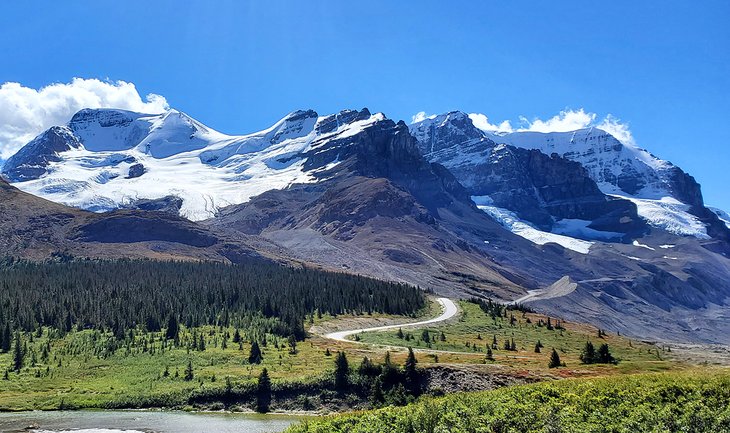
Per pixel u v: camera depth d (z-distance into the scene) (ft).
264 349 472.85
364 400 354.33
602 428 187.11
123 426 290.97
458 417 203.51
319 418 234.99
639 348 600.80
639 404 210.38
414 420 202.49
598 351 443.73
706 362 433.48
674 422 188.44
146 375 392.06
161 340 495.82
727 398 208.95
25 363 417.49
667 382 230.27
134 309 575.79
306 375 377.71
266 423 305.73
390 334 604.49
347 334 599.98
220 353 451.53
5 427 284.82
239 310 632.38
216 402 347.15
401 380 366.22
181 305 608.19
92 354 445.78
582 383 245.04
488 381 361.92
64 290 646.74
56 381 378.94
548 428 187.21
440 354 464.24
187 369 399.44
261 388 356.18
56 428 284.41
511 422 196.75
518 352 532.73
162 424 297.74
